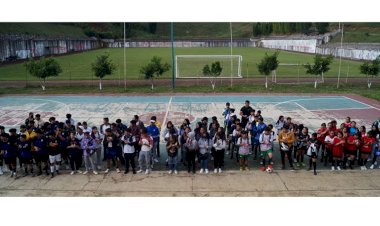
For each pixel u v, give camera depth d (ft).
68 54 248.52
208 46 357.00
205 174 45.11
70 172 46.06
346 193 39.68
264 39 345.51
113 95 102.32
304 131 47.19
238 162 49.55
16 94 102.78
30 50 201.05
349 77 130.21
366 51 184.14
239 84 118.93
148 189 40.78
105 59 109.40
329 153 47.11
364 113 78.38
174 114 78.13
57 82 122.31
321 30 281.54
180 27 464.65
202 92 106.22
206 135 44.65
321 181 42.83
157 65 109.70
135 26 419.74
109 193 39.83
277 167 47.70
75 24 356.38
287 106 85.76
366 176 44.39
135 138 45.98
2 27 216.13
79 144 45.32
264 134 46.01
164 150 54.44
